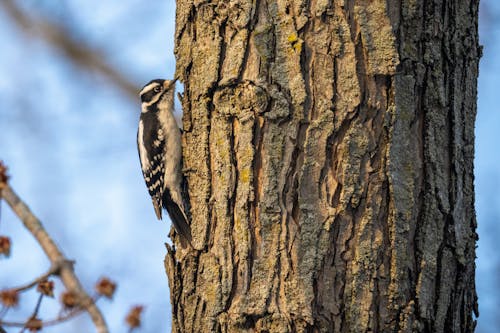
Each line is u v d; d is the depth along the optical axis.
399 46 10.61
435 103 10.75
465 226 11.02
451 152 10.86
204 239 11.16
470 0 11.24
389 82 10.57
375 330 10.39
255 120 10.78
